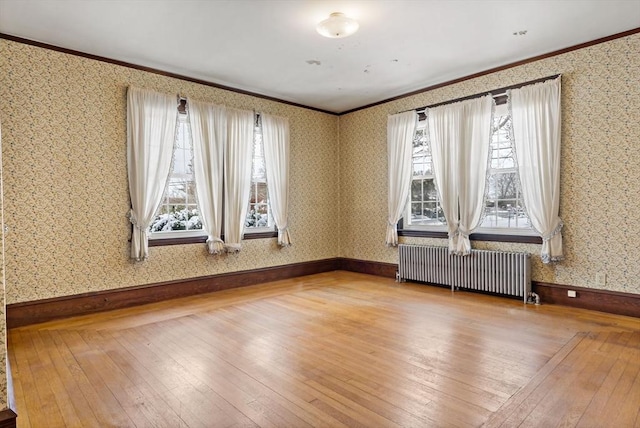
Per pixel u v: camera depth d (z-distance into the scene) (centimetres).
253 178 607
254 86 570
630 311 401
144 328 378
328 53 449
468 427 205
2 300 189
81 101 436
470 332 356
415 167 607
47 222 412
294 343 332
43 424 212
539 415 216
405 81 552
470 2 339
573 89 436
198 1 333
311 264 676
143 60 465
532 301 464
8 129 389
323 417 216
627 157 402
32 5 337
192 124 523
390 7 346
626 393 239
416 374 269
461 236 523
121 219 464
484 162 507
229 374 272
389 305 458
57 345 333
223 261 559
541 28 391
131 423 212
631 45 396
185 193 532
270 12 353
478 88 518
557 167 443
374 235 663
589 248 429
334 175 718
